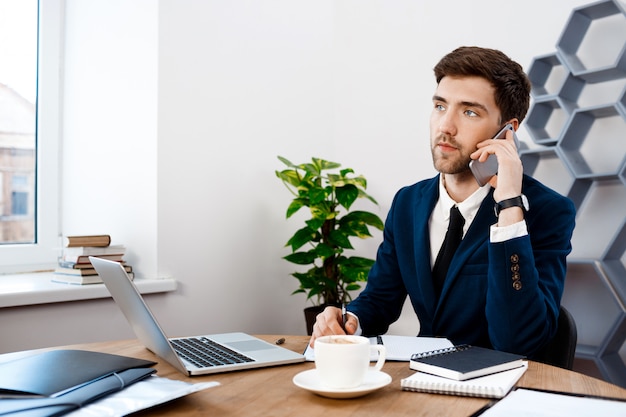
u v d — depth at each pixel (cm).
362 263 244
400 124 273
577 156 214
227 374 100
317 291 244
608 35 214
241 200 253
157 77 220
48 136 253
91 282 207
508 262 121
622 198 209
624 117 193
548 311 125
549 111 224
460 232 145
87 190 248
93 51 246
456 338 143
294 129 278
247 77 256
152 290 215
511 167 128
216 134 243
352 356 85
